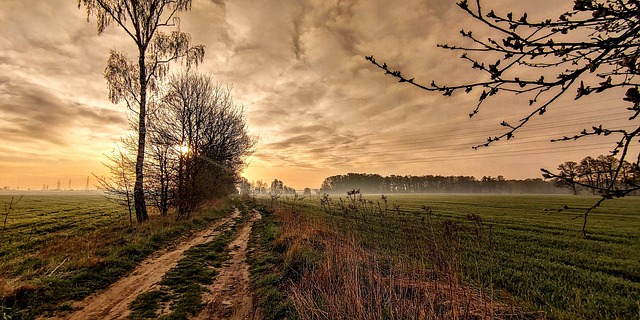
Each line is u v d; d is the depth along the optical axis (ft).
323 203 32.86
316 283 19.67
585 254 36.37
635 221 78.28
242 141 96.63
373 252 21.83
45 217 79.25
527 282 22.76
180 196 59.11
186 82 69.87
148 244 35.29
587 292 21.76
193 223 57.88
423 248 18.89
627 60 4.75
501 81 5.95
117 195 50.42
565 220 79.20
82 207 125.70
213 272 26.81
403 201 192.44
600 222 75.51
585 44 5.21
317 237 34.83
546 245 42.47
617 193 4.82
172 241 40.50
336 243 24.64
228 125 83.56
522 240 46.14
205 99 74.18
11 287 18.90
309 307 15.71
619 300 19.92
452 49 6.26
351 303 15.44
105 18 49.90
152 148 60.18
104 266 25.75
